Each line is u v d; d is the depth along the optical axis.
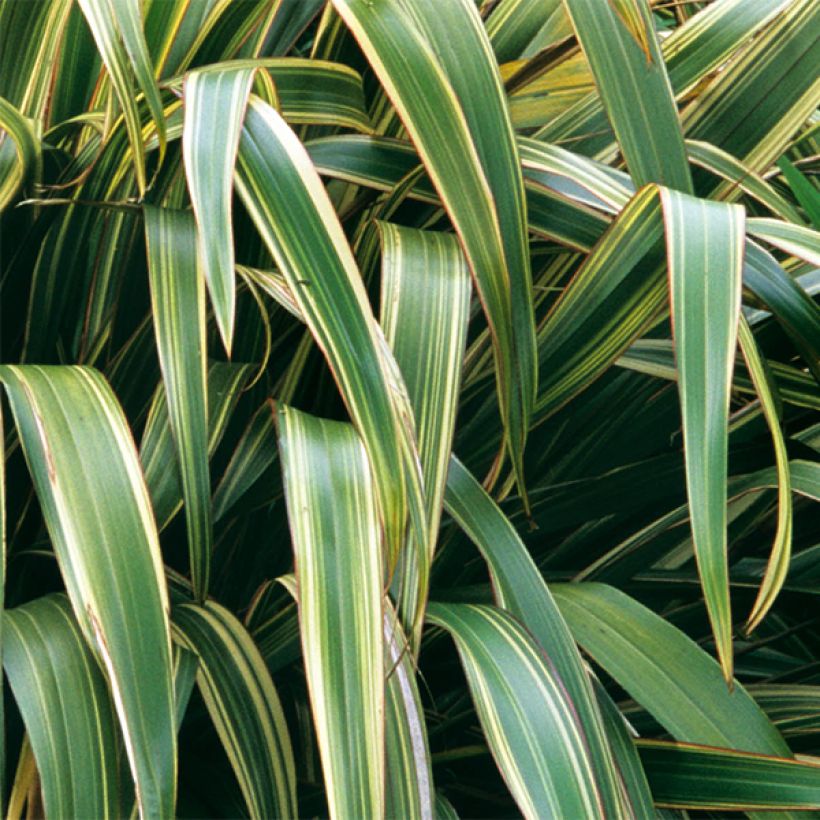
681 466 1.89
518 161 1.74
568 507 1.92
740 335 1.75
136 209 1.75
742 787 1.70
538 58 1.88
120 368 1.87
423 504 1.64
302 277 1.64
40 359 1.91
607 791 1.66
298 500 1.63
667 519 1.91
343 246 1.65
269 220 1.65
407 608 1.68
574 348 1.80
